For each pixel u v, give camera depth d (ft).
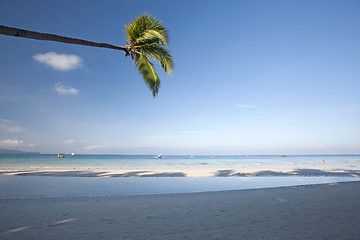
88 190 41.16
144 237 13.91
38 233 15.08
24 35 14.30
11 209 23.15
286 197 28.43
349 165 133.49
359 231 14.06
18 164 136.05
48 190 40.70
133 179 59.88
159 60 24.40
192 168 106.11
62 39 16.52
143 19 22.58
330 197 27.63
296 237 13.14
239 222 17.11
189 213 20.74
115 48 21.25
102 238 13.87
